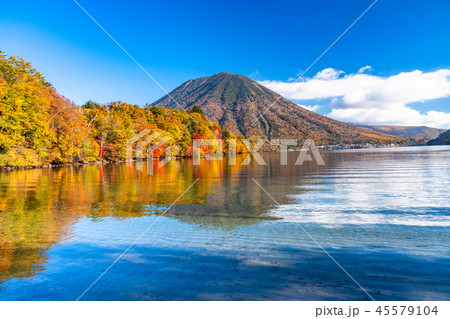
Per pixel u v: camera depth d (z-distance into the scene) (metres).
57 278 5.25
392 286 4.76
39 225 8.91
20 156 40.72
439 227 8.21
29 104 43.50
